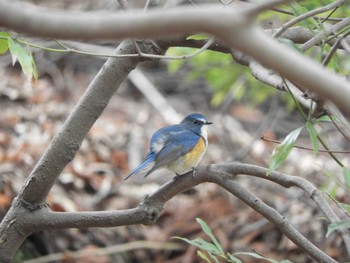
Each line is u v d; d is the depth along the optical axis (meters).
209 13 2.47
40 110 13.98
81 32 2.51
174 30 2.50
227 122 15.23
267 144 14.36
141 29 2.49
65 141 5.62
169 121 14.75
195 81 16.52
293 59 2.53
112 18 2.50
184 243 12.01
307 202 12.46
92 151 13.36
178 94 16.34
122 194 12.62
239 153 13.69
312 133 4.73
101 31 2.51
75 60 16.25
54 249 11.35
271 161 4.73
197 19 2.47
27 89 14.48
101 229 11.96
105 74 5.59
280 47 2.54
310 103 4.98
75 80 15.70
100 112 5.65
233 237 12.09
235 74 11.91
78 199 12.16
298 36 5.98
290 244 11.78
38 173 5.65
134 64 5.60
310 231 11.79
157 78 16.62
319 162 13.35
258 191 12.96
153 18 2.48
